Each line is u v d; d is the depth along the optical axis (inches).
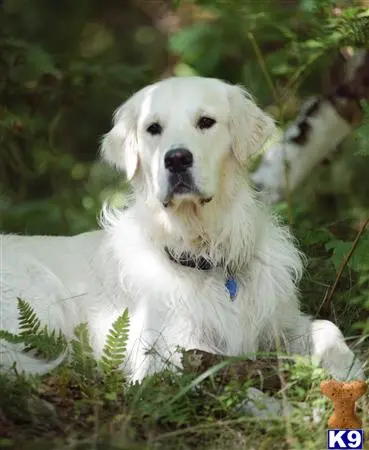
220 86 306.7
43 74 457.1
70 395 272.4
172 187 287.0
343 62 433.4
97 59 478.3
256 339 304.7
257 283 306.0
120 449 237.0
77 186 548.1
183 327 297.3
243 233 305.3
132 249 313.0
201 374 266.5
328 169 482.3
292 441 239.9
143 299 304.0
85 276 327.9
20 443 239.9
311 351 298.0
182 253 304.2
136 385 271.0
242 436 245.6
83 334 286.5
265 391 269.3
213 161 295.3
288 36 389.7
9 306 315.3
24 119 473.4
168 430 252.1
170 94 298.0
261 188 415.2
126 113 317.1
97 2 711.7
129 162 312.7
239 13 402.9
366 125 328.5
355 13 364.5
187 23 568.1
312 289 347.9
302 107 433.4
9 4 659.4
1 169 519.2
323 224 411.2
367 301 312.0
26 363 291.4
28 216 498.3
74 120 597.9
